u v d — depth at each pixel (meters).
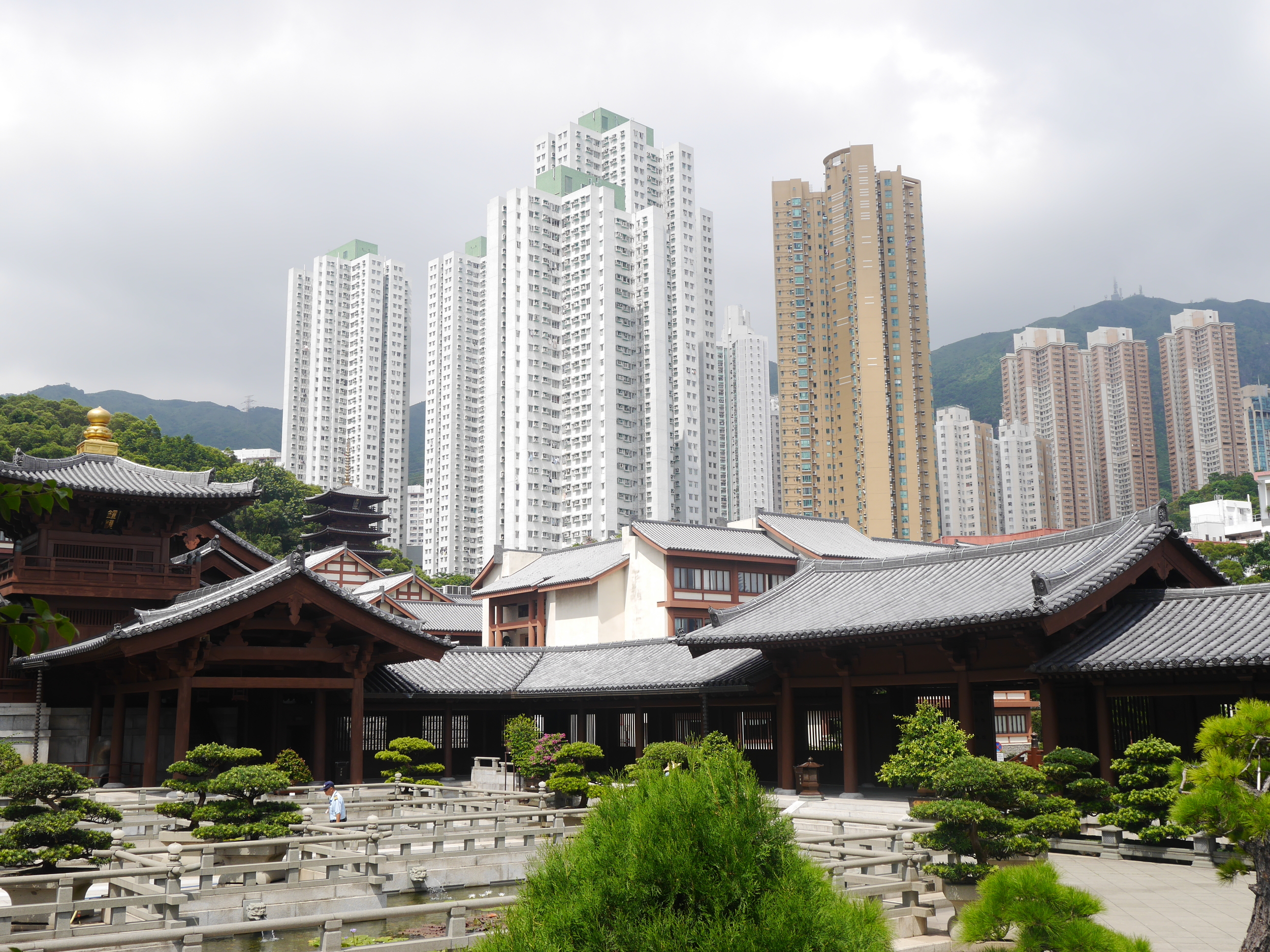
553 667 54.38
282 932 21.33
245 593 40.16
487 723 54.28
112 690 47.47
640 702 49.75
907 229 193.12
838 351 190.88
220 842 24.17
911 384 187.88
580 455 199.75
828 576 45.56
